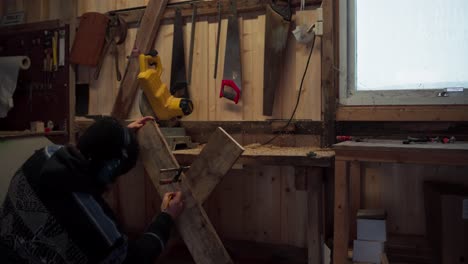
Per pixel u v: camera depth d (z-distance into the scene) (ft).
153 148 5.55
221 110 8.81
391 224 7.80
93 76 10.02
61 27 10.16
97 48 9.70
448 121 7.20
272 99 8.20
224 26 8.68
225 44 8.66
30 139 8.48
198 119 9.00
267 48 8.13
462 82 7.32
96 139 4.11
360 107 7.69
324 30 7.79
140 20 9.41
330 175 7.97
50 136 9.66
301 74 8.15
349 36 7.89
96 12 9.82
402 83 7.70
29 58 10.16
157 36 9.34
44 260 3.93
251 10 8.43
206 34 8.88
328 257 7.25
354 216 7.74
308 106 8.13
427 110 7.27
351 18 7.88
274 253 8.53
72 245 3.93
